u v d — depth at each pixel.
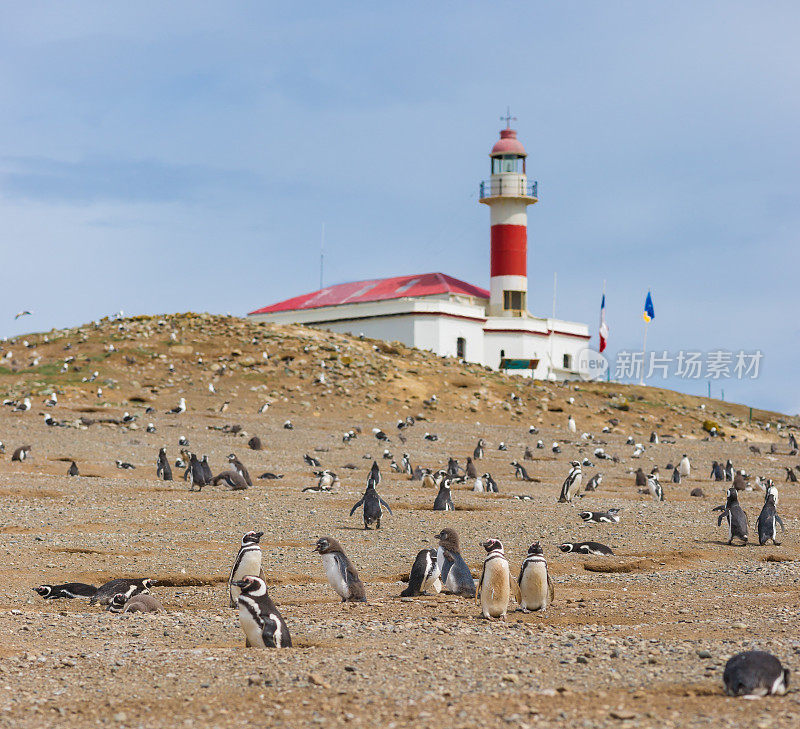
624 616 18.59
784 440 99.75
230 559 26.09
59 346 95.75
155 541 28.69
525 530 32.28
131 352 93.12
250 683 12.98
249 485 43.28
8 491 38.72
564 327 120.62
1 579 22.92
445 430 77.38
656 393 111.81
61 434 61.38
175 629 17.64
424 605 19.80
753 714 10.77
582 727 10.52
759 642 15.26
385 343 103.12
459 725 10.72
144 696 12.72
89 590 21.06
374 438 70.56
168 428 68.19
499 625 17.38
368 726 10.88
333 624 17.47
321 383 88.38
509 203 116.25
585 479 54.53
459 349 111.38
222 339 97.12
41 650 15.84
